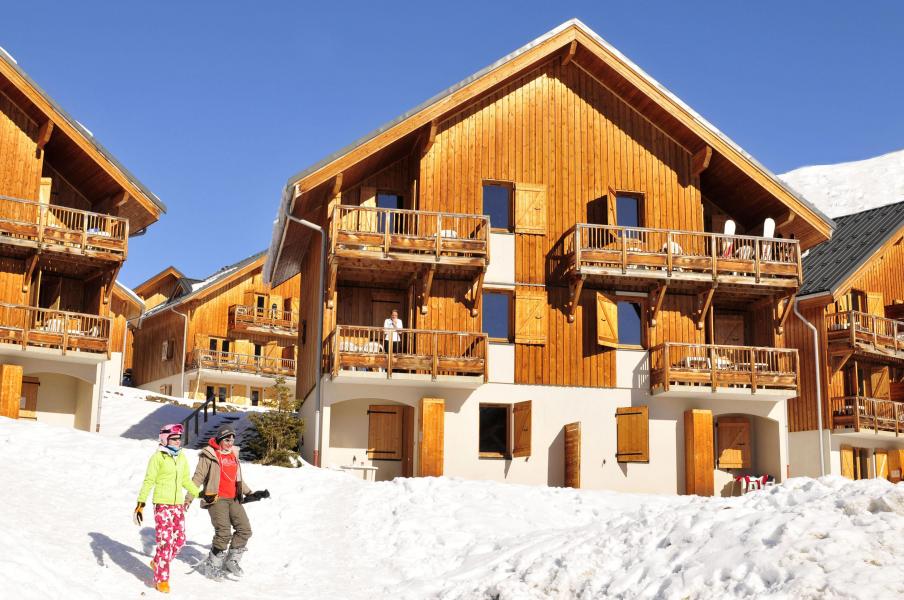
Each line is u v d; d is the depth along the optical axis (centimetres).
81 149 2738
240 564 1272
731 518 1003
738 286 2717
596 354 2642
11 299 2752
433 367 2467
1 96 2744
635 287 2719
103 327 2798
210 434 2914
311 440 2634
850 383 3481
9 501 1328
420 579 1186
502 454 2542
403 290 2689
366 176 2698
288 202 2481
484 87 2598
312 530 1484
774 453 2700
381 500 1606
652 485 2598
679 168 2811
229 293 5191
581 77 2794
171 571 1166
